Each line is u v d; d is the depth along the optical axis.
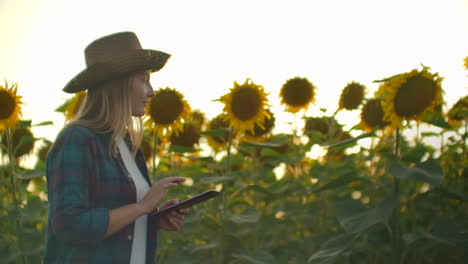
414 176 2.41
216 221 3.79
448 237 2.65
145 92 2.17
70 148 1.88
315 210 4.16
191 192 4.06
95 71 1.99
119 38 2.21
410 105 2.76
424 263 3.43
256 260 3.27
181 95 3.77
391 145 3.94
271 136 4.65
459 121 3.94
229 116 3.71
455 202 3.65
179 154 4.29
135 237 2.17
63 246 1.95
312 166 4.58
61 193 1.80
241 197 4.46
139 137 2.27
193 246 3.86
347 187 4.20
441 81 2.75
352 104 4.07
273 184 4.34
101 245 1.94
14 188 3.71
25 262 3.67
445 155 3.82
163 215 2.31
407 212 3.82
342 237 3.02
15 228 3.88
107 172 1.96
